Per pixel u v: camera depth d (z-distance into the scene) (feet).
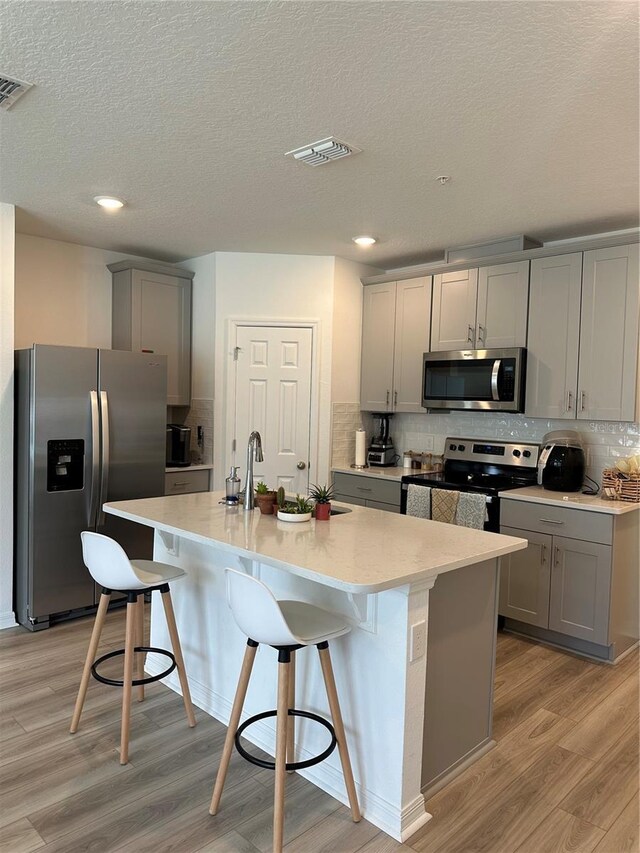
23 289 13.99
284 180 10.05
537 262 12.57
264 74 6.76
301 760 7.55
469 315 13.80
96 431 12.23
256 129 8.16
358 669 6.86
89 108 7.66
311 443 15.47
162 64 6.61
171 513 8.89
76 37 6.12
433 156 8.88
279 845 5.97
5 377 11.76
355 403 16.20
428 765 7.04
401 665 6.40
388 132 8.13
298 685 7.66
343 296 15.61
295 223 12.50
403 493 13.73
